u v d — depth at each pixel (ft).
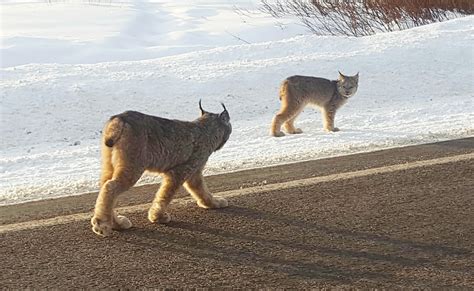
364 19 55.47
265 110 35.68
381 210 24.75
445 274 21.48
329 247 22.91
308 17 59.82
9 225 24.21
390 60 39.93
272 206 25.17
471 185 26.30
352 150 29.89
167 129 24.29
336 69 38.93
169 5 78.33
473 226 23.77
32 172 28.27
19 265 22.25
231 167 28.32
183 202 25.67
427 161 28.37
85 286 20.93
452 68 39.83
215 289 20.59
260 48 41.88
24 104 33.55
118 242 23.29
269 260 22.39
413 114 34.40
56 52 47.78
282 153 29.63
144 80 36.24
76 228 24.03
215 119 25.41
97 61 46.60
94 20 61.98
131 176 23.73
